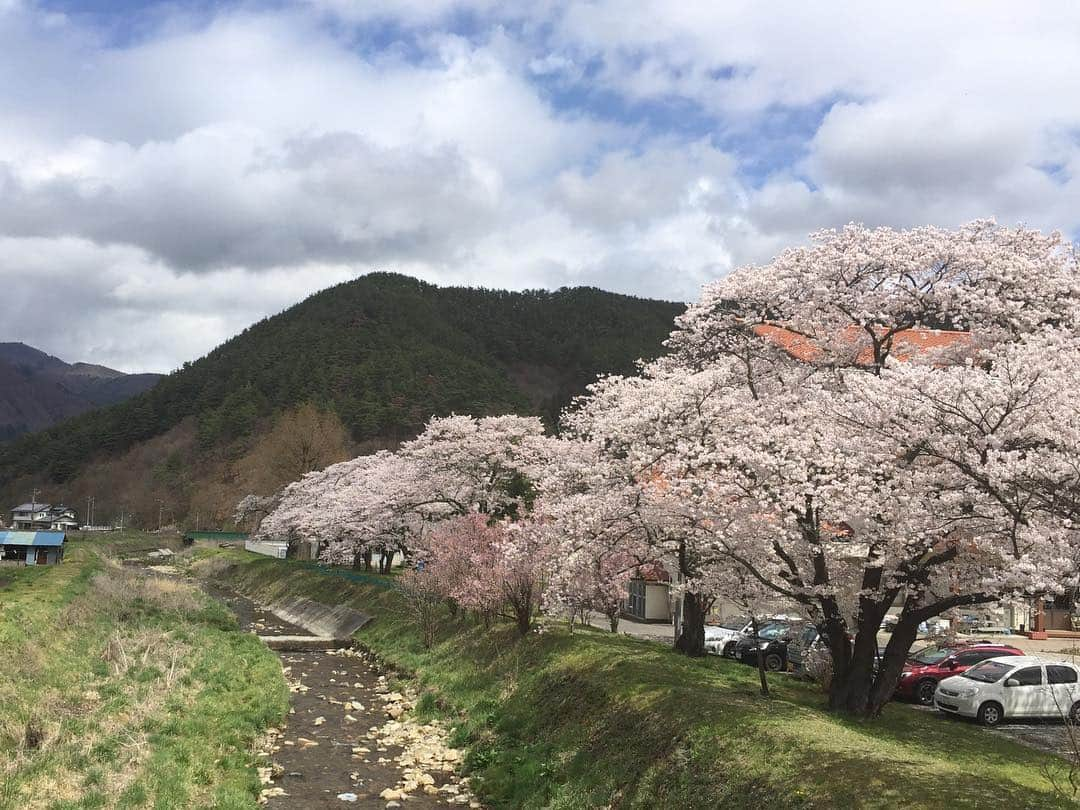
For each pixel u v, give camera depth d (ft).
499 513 110.42
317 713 67.82
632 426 53.67
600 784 44.04
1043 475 34.19
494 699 63.41
